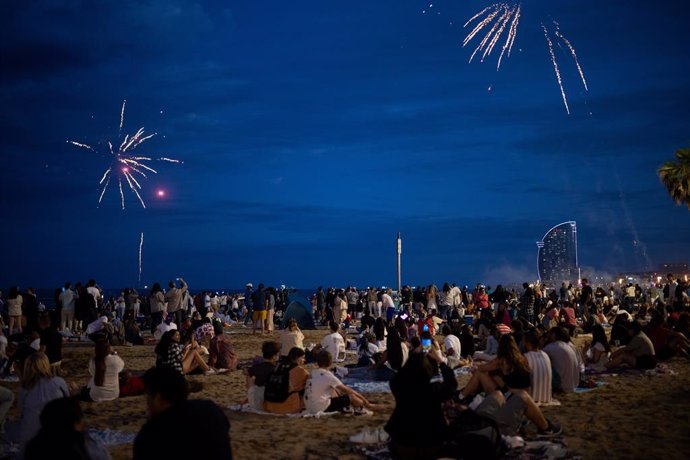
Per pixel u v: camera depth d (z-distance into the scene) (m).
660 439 9.49
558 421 10.77
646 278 60.81
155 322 28.28
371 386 14.96
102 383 13.58
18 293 26.22
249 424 11.02
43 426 5.29
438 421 7.84
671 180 43.91
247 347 25.83
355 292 41.31
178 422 5.40
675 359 19.42
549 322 27.80
